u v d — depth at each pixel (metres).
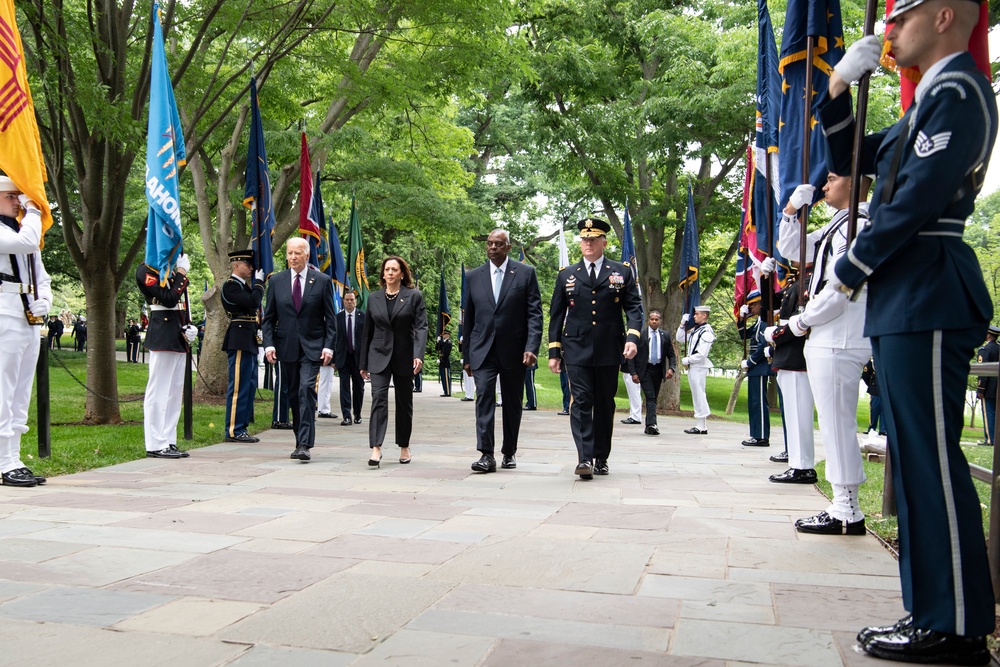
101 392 11.25
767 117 8.00
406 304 8.28
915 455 2.91
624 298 7.63
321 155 16.75
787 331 5.10
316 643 3.02
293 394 8.67
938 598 2.83
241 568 4.11
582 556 4.41
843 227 4.82
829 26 6.24
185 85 12.97
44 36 9.34
